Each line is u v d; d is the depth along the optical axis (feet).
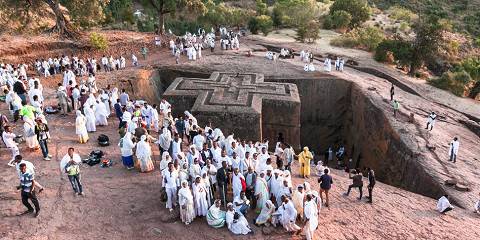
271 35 174.29
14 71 87.35
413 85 119.34
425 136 80.23
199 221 44.50
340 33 187.73
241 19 188.75
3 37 116.57
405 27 195.21
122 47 128.06
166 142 55.77
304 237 42.68
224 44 134.41
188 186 43.65
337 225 46.78
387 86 111.65
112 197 47.19
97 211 44.52
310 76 109.29
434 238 46.75
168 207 45.19
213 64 115.55
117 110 69.67
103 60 106.93
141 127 58.54
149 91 102.83
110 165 54.39
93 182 49.93
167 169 44.78
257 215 45.88
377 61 141.59
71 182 45.70
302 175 60.08
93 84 81.15
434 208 55.21
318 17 204.85
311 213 41.09
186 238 41.50
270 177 46.96
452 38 185.78
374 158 90.22
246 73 106.63
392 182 78.54
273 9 202.80
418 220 50.88
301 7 195.00
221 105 83.82
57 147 58.23
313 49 147.84
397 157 78.59
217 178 46.11
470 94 125.90
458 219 52.60
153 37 139.23
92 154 55.93
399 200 56.29
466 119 96.37
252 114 80.69
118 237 40.86
